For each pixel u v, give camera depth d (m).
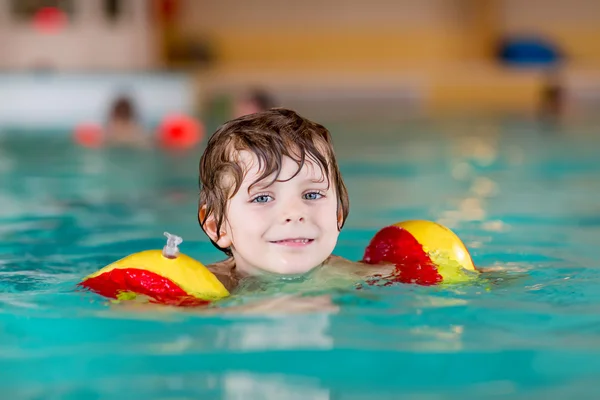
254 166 2.18
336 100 14.31
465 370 1.72
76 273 2.74
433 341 1.91
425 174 6.20
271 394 1.60
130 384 1.67
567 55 17.25
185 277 2.20
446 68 16.12
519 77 15.02
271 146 2.18
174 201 4.75
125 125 8.33
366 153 7.62
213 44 17.22
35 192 5.17
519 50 16.17
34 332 2.00
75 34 14.95
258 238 2.21
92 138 8.24
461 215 4.32
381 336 1.93
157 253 2.27
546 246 3.33
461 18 17.39
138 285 2.21
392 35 17.45
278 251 2.21
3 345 1.92
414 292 2.30
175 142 8.06
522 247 3.30
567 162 6.91
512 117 11.94
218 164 2.24
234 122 2.28
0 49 14.70
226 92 14.13
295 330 1.98
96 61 15.06
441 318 2.09
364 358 1.78
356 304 2.18
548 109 12.32
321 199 2.22
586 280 2.54
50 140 8.54
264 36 17.34
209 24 17.31
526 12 17.41
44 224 3.97
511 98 14.95
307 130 2.24
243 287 2.27
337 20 17.50
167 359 1.80
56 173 6.15
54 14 14.85
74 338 1.95
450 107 13.93
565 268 2.78
